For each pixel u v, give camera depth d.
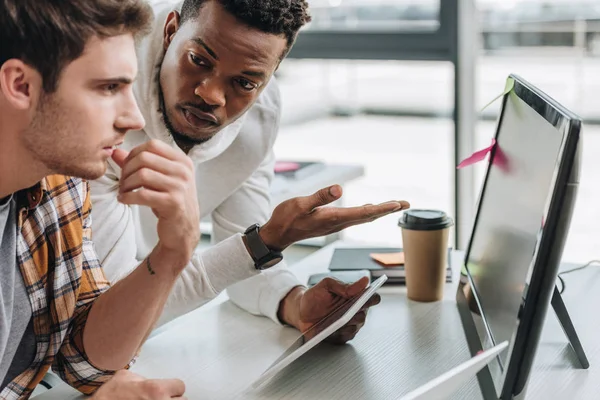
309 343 1.08
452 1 3.02
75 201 1.17
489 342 1.14
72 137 0.90
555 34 3.35
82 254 1.20
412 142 4.46
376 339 1.32
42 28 0.84
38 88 0.87
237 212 1.74
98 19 0.86
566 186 0.93
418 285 1.48
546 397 1.09
